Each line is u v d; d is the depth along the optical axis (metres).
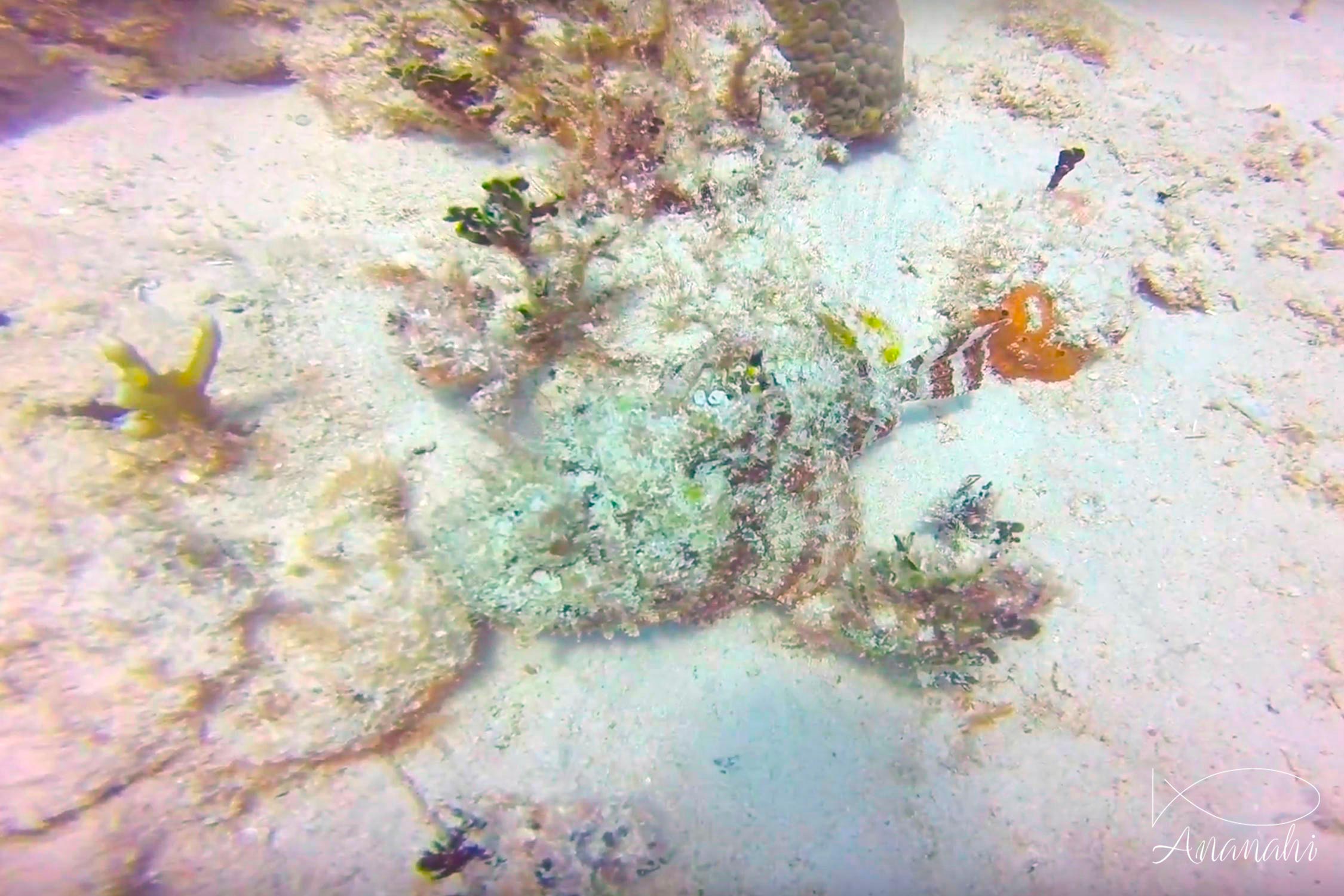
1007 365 0.32
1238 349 0.33
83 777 0.19
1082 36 0.43
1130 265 0.34
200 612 0.20
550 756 0.25
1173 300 0.34
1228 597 0.28
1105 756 0.25
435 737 0.24
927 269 0.33
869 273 0.33
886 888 0.24
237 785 0.21
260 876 0.21
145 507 0.20
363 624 0.22
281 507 0.22
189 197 0.27
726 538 0.23
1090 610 0.27
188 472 0.21
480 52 0.28
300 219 0.28
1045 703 0.26
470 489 0.23
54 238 0.25
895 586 0.26
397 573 0.22
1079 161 0.37
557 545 0.22
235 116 0.30
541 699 0.25
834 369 0.27
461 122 0.30
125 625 0.19
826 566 0.26
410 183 0.29
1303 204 0.38
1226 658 0.27
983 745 0.26
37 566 0.19
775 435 0.24
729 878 0.23
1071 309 0.31
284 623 0.21
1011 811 0.25
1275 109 0.42
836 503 0.26
